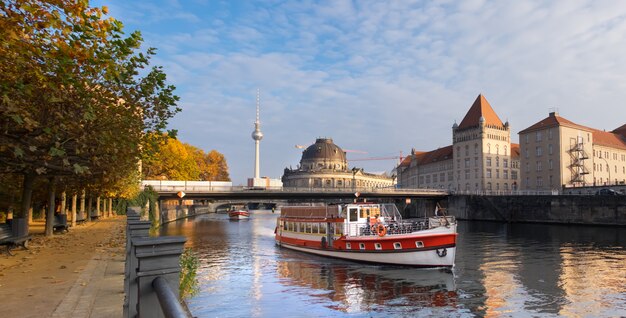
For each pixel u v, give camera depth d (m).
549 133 98.81
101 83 14.12
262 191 75.62
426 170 139.75
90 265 13.92
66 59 9.48
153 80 14.83
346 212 33.31
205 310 19.70
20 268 13.32
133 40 10.56
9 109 9.41
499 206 86.56
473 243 46.09
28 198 20.67
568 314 19.53
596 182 101.31
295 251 38.66
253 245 43.81
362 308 20.27
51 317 7.93
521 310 20.11
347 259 32.53
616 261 33.06
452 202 101.12
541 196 77.31
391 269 29.20
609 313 19.64
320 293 22.97
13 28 9.02
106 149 14.51
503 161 118.19
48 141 12.79
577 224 70.62
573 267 30.56
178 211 97.44
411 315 19.28
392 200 116.81
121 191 39.28
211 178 115.25
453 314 19.44
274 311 19.66
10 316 8.00
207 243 45.69
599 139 107.19
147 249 3.39
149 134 16.25
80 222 38.81
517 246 43.06
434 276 26.98
